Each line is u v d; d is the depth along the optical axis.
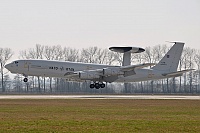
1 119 60.34
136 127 50.66
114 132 46.28
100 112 74.75
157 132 46.59
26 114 69.81
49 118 62.03
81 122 56.16
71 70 152.25
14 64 149.00
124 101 117.06
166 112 75.81
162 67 163.50
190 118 63.25
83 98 135.12
